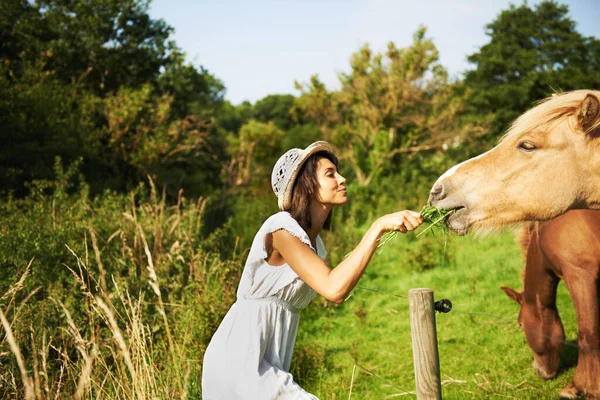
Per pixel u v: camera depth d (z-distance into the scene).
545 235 3.84
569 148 2.94
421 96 24.80
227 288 5.65
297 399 2.13
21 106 12.88
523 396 4.27
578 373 3.90
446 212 3.07
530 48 27.92
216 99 37.84
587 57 27.47
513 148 3.05
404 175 21.06
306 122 51.69
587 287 3.66
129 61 19.53
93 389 3.58
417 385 2.23
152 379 2.97
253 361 2.18
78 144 13.68
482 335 5.88
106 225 6.80
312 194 2.29
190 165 19.14
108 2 18.92
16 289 3.09
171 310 5.19
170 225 7.41
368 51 24.69
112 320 2.73
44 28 17.94
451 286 8.12
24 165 11.62
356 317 7.04
